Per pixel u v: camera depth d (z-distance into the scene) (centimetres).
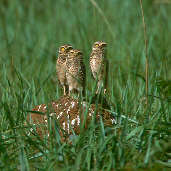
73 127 1068
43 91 1263
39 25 2228
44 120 1073
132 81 1338
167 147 902
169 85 984
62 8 2309
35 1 2539
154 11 2339
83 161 907
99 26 1784
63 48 1197
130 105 1151
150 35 1816
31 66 1619
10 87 1251
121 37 1900
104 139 923
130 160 895
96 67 1151
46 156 912
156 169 848
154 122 950
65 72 1196
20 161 870
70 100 1128
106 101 1128
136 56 1655
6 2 2622
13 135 975
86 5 2170
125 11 2228
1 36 2064
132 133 931
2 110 1153
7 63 1628
